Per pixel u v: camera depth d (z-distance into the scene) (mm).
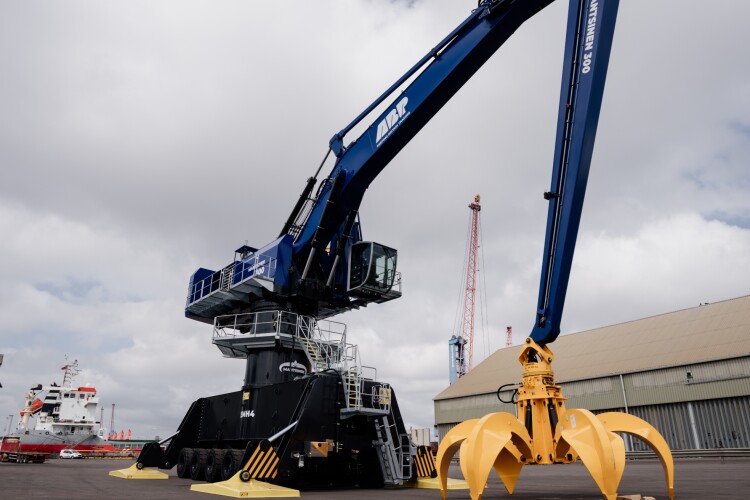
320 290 16688
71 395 55250
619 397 39969
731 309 40906
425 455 14180
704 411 35500
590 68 8078
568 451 7250
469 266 102438
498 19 12250
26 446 48344
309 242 16484
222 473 14352
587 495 10133
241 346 17156
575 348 48000
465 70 13047
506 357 55469
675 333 41812
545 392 7570
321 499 10344
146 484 14664
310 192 17188
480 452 6723
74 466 30406
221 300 18250
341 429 13484
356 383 13555
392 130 14391
